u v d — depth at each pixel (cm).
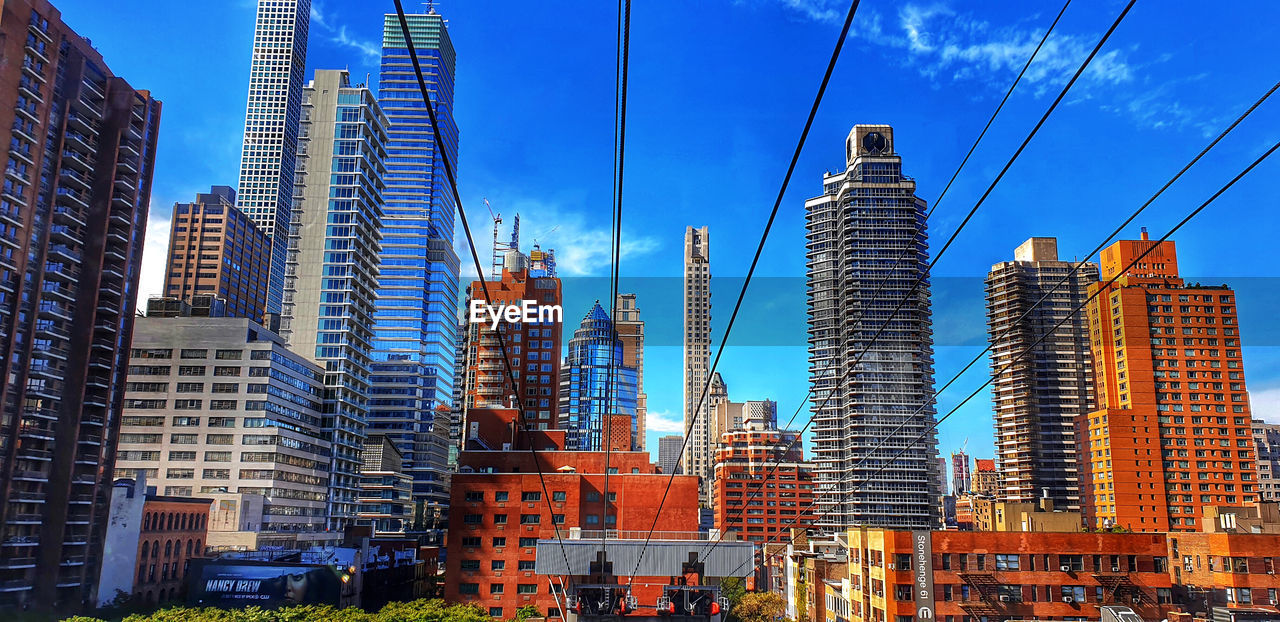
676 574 8375
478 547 10331
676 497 10769
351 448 17900
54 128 10838
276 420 14538
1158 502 19788
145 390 14238
